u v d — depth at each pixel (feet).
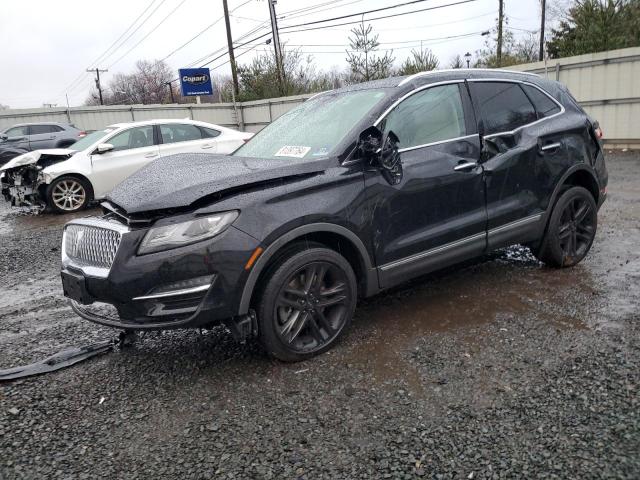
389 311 13.44
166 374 11.02
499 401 9.16
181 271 9.70
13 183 34.53
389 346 11.52
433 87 13.00
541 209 14.56
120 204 10.37
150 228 9.84
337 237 11.36
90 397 10.29
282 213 10.34
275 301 10.52
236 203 10.09
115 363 11.70
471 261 17.04
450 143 12.76
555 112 15.16
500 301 13.60
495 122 13.73
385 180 11.63
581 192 15.34
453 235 12.77
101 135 34.81
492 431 8.36
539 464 7.52
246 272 10.00
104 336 13.37
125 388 10.55
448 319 12.73
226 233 9.86
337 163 11.28
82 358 11.99
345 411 9.21
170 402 9.91
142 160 34.17
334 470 7.73
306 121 13.70
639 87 40.83
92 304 10.78
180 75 77.20
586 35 50.65
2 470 8.17
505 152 13.62
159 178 11.31
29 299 16.90
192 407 9.69
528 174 14.08
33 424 9.43
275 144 13.47
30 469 8.18
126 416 9.54
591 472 7.28
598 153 16.01
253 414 9.32
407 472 7.57
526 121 14.40
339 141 11.76
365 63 61.87
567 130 15.01
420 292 14.62
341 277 11.37
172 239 9.72
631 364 10.02
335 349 11.54
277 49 87.51
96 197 33.68
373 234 11.55
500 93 14.15
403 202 11.89
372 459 7.91
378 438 8.39
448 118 12.98
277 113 74.13
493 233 13.60
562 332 11.59
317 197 10.79
